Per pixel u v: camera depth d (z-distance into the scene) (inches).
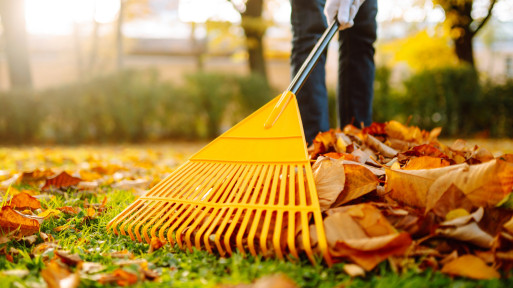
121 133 377.7
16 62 411.8
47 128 370.3
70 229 68.7
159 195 66.9
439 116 402.0
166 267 53.9
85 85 362.0
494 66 1001.5
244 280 46.8
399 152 81.1
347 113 108.9
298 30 97.2
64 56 796.6
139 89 369.7
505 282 44.7
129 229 62.1
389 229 49.0
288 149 65.6
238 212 58.3
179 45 1013.2
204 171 68.7
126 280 46.9
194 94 383.6
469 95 394.3
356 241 47.3
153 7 692.7
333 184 60.2
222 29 528.4
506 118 398.6
